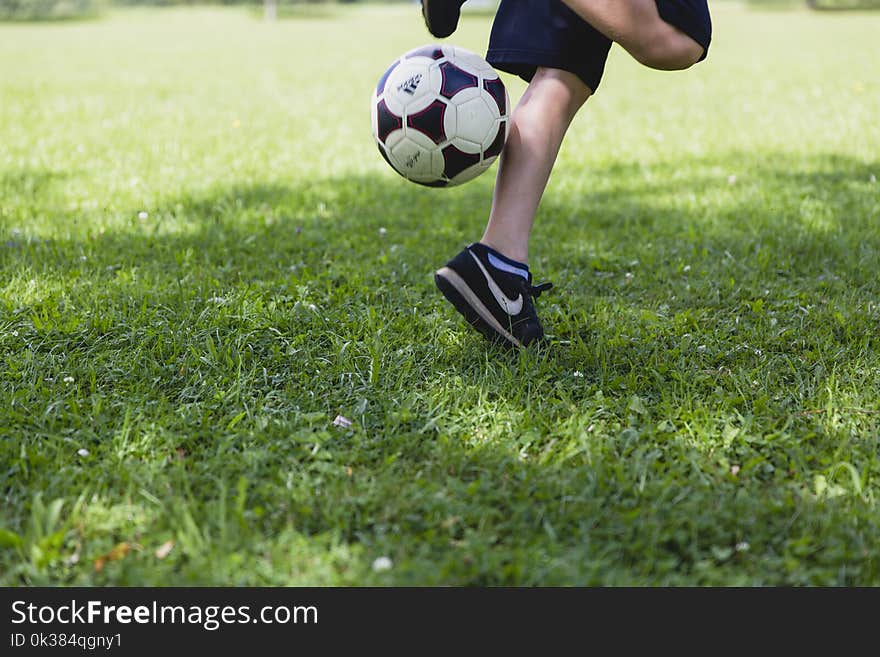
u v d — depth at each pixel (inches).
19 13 1646.2
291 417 97.3
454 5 103.4
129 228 174.9
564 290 140.9
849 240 163.9
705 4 103.0
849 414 97.4
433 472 87.0
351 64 583.5
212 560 72.1
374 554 74.0
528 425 95.7
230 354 112.8
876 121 314.0
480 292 106.0
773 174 227.3
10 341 115.1
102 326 119.9
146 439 90.8
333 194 211.0
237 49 738.2
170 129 308.0
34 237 165.2
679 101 382.6
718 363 113.7
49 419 95.4
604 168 245.0
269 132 306.2
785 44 700.7
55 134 290.7
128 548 74.8
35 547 72.0
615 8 97.5
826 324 124.2
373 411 99.6
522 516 78.6
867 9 1433.3
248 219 184.7
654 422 97.9
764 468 87.9
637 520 77.7
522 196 106.3
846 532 75.8
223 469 85.9
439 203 205.0
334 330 121.3
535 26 103.4
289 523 77.2
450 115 101.7
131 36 954.7
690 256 158.4
